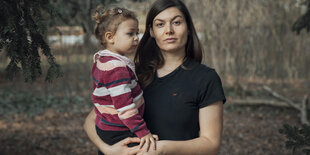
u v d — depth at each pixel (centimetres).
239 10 741
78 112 641
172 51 164
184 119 154
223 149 443
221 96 151
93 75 166
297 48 812
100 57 163
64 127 548
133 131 149
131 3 555
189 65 162
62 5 385
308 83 802
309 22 336
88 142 477
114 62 154
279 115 598
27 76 184
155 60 172
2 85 837
